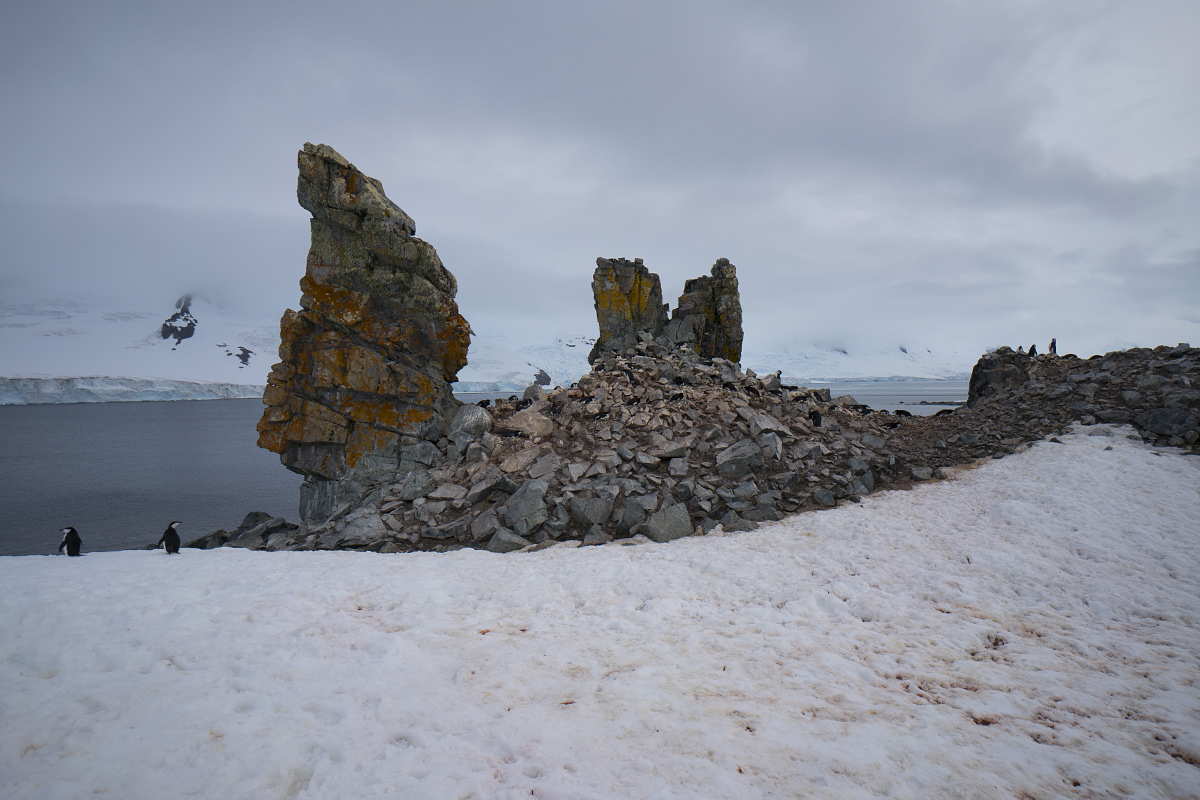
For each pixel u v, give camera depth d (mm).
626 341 33344
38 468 71688
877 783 5113
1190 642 8109
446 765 5379
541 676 7262
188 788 5012
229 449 93062
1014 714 6367
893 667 7551
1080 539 12266
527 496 16656
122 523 41594
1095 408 20625
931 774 5250
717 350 34469
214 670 7246
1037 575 10750
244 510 45594
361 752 5559
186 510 45656
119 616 9008
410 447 20094
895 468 19438
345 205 19750
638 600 10352
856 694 6816
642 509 15969
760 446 19516
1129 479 15281
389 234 20047
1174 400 18781
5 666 7277
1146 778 5238
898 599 9953
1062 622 8922
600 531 15516
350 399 19938
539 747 5645
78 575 11617
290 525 19359
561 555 13781
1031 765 5414
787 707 6496
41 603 9508
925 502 16281
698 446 19703
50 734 5742
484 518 16312
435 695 6715
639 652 8039
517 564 13047
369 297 20766
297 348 20250
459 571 12430
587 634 8750
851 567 11703
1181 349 21969
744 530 15375
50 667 7270
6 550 35219
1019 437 20500
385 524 17031
